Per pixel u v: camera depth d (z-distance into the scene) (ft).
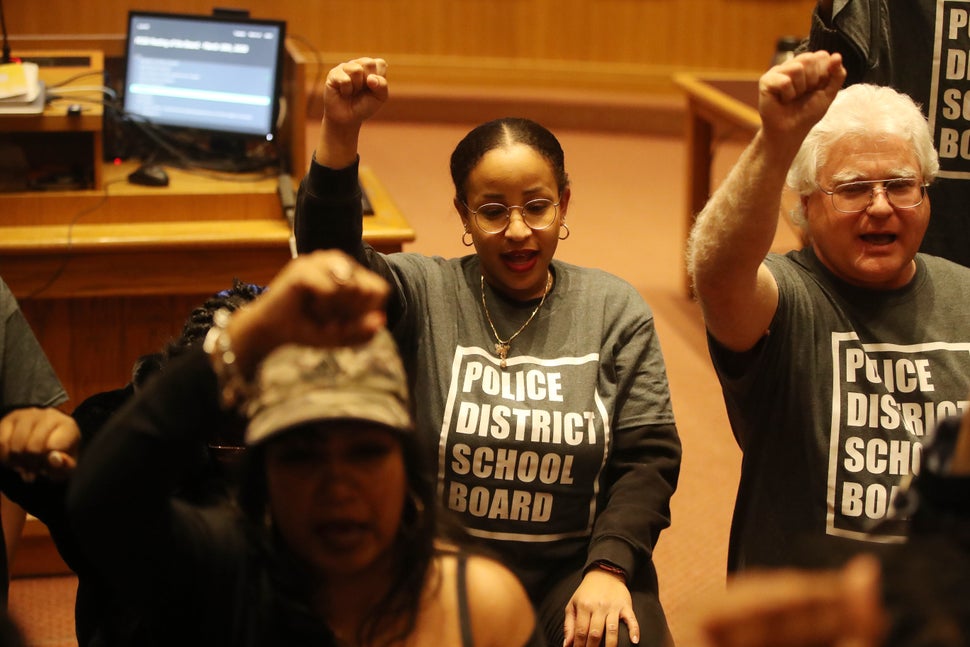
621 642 5.49
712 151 16.11
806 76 4.73
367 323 3.22
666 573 9.64
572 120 25.31
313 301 3.18
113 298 9.59
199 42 11.02
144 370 5.14
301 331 3.25
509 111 25.25
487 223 6.07
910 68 7.22
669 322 15.29
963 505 2.63
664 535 10.29
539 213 6.07
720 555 9.96
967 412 2.82
